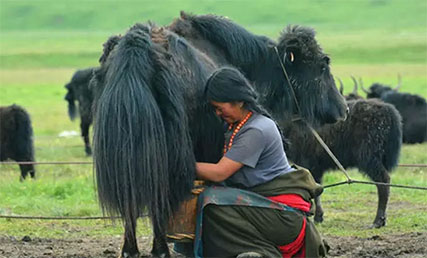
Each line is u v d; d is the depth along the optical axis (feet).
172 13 593.01
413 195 61.16
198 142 32.01
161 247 31.81
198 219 30.19
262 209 29.99
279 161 30.68
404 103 106.01
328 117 42.14
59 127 135.44
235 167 30.27
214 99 30.40
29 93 206.69
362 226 50.78
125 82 29.40
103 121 29.25
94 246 42.42
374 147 53.11
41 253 39.63
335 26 515.91
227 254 30.12
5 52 363.15
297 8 603.26
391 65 261.85
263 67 40.09
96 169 29.58
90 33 533.14
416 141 105.29
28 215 53.67
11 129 82.74
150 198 29.17
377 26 505.25
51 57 332.80
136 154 28.86
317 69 41.24
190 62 32.04
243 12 595.06
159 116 29.37
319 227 50.55
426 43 335.67
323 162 54.95
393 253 38.65
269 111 41.06
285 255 30.53
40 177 75.46
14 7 650.02
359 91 154.40
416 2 597.93
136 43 30.27
